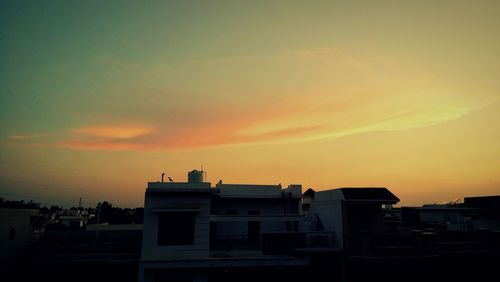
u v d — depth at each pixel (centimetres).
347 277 1891
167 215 1894
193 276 1847
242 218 2014
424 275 1923
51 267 1900
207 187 1962
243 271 1911
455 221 2716
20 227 1989
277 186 2525
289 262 1855
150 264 1773
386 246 1912
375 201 1961
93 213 6488
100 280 1914
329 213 2125
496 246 2041
